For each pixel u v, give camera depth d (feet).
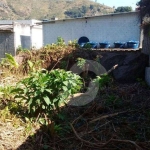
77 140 12.13
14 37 35.22
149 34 21.66
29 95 13.78
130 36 42.73
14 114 14.03
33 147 11.28
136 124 13.84
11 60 25.49
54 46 30.32
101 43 41.27
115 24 43.24
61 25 46.39
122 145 11.62
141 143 11.54
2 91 16.55
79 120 14.35
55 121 13.79
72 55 27.76
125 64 25.25
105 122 14.07
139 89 20.81
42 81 13.52
